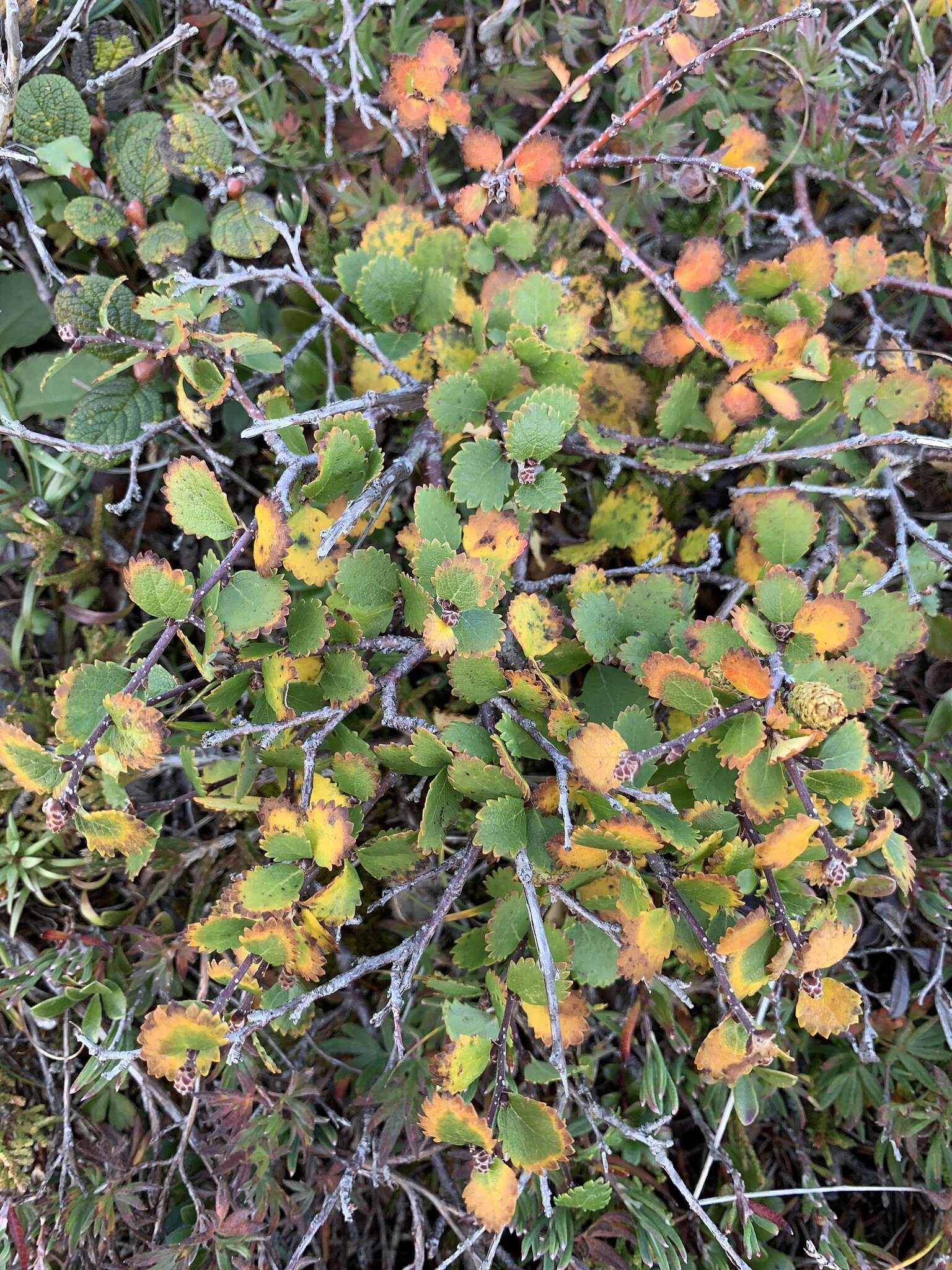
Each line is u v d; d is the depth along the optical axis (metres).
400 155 0.35
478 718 0.29
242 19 0.33
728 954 0.25
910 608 0.29
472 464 0.28
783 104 0.34
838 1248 0.32
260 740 0.28
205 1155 0.31
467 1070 0.27
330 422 0.28
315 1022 0.33
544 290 0.30
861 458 0.33
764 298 0.32
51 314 0.34
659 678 0.26
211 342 0.29
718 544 0.31
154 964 0.32
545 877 0.27
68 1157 0.31
